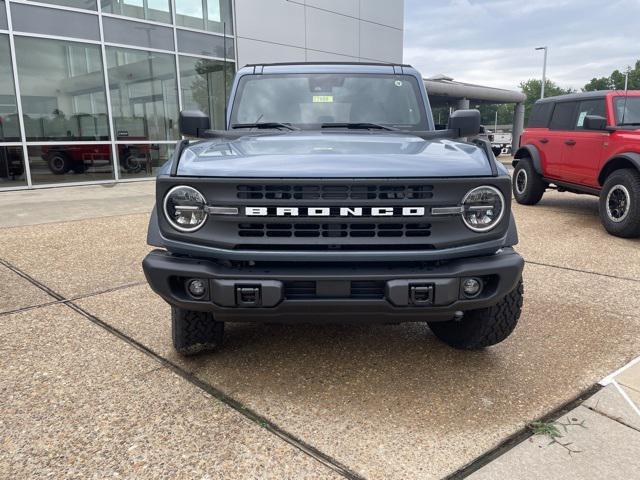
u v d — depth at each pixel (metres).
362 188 2.40
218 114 14.85
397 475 2.15
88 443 2.36
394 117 3.81
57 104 11.64
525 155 9.56
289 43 16.12
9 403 2.69
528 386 2.87
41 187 11.58
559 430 2.45
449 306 2.48
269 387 2.86
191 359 3.20
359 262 2.50
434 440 2.38
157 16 13.13
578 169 7.84
